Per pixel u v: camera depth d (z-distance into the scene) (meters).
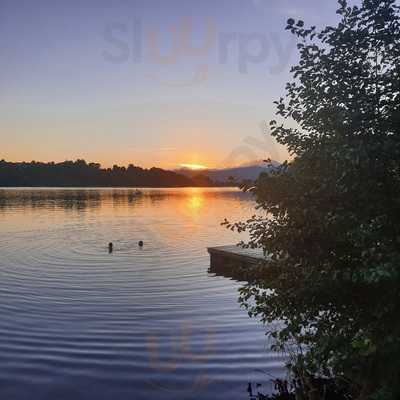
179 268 12.08
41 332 6.55
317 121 3.54
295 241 3.58
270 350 5.58
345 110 3.23
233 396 4.52
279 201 3.63
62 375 5.05
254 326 6.61
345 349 3.28
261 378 4.86
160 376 4.98
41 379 4.96
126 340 6.17
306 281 3.47
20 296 8.88
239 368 5.14
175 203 54.28
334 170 3.28
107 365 5.30
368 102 3.28
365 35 3.33
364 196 3.17
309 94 3.48
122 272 11.55
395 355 3.05
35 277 10.89
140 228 23.86
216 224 26.47
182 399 4.45
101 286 9.82
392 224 3.14
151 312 7.64
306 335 3.94
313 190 3.35
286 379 4.79
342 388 4.28
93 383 4.84
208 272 11.38
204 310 7.68
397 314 3.11
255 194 3.71
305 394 4.32
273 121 3.76
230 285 9.73
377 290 3.27
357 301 3.47
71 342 6.11
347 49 3.41
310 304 3.60
